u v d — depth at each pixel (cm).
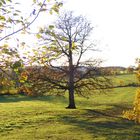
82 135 3222
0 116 4912
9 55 757
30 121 4312
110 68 6391
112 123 4125
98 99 8288
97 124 4041
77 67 6247
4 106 6606
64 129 3603
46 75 5669
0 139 3044
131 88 9338
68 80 6356
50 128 3691
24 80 779
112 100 7969
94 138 3058
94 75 6334
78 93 6412
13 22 765
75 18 6209
